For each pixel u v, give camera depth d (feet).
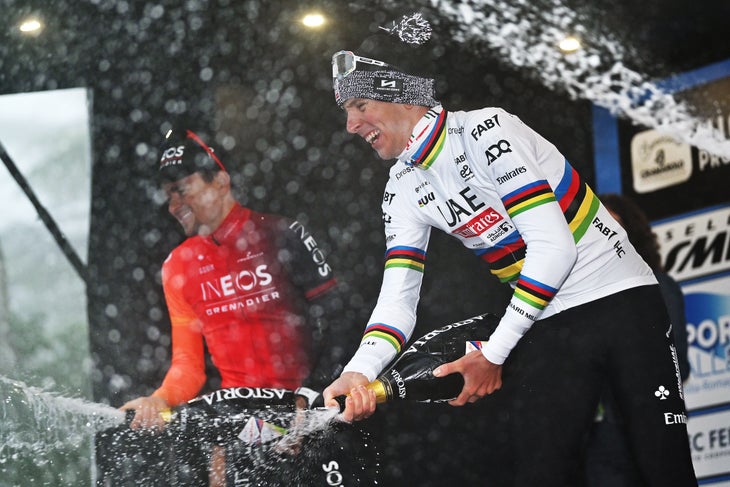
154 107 22.53
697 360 20.58
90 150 21.93
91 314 20.66
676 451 11.17
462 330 12.19
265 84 23.27
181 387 15.93
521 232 11.25
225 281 16.08
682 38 21.88
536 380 11.78
